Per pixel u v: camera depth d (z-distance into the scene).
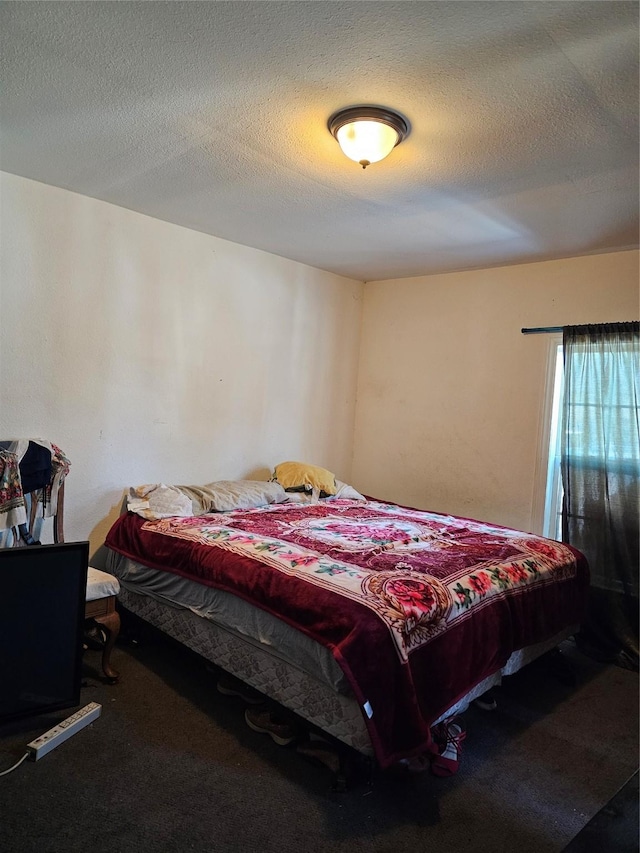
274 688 2.04
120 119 2.01
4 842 1.52
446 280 3.97
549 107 1.78
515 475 3.60
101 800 1.71
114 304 3.02
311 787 1.83
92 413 2.98
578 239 3.04
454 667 1.89
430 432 4.04
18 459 2.44
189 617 2.44
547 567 2.51
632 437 3.03
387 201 2.67
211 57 1.61
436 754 1.88
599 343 3.16
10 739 1.98
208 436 3.53
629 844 1.29
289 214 2.95
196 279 3.38
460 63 1.58
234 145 2.18
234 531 2.59
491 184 2.39
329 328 4.24
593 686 2.69
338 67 1.63
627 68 1.57
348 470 4.49
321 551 2.35
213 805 1.72
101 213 2.92
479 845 1.63
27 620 1.95
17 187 2.62
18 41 1.56
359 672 1.67
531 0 1.32
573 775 1.98
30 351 2.73
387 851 1.59
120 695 2.32
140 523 2.83
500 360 3.69
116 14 1.44
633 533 3.01
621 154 2.08
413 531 2.86
